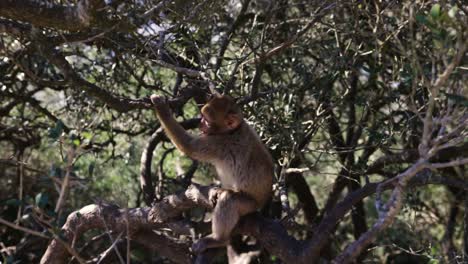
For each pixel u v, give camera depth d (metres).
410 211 8.24
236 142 5.82
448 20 4.00
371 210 11.04
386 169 8.25
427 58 5.50
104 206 5.80
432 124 3.98
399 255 9.35
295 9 8.40
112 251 6.27
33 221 5.66
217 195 5.51
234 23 7.19
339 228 10.85
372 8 6.86
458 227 10.21
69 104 8.02
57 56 5.15
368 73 6.88
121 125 9.09
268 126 6.70
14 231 8.18
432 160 6.75
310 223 9.34
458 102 4.19
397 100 6.48
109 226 5.75
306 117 7.89
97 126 7.94
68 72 5.18
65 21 4.77
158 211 5.61
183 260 6.02
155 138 6.88
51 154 9.88
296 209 6.30
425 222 9.80
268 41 7.14
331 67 6.89
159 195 7.30
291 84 7.23
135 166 10.53
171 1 5.23
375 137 6.76
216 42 7.60
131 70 6.48
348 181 8.31
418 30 5.99
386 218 3.92
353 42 7.16
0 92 7.69
